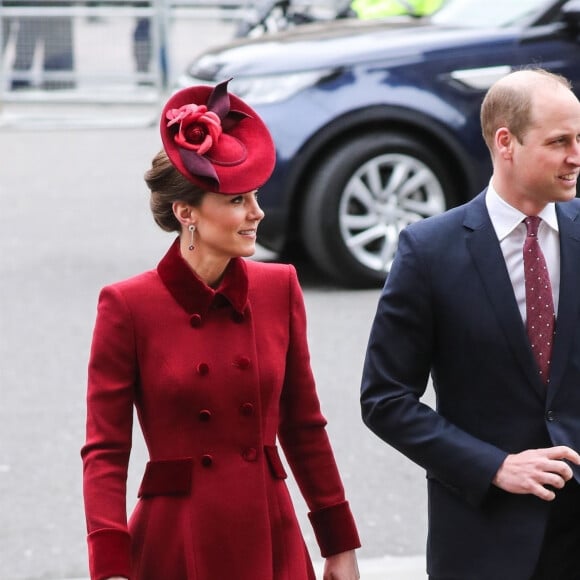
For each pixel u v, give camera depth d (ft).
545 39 99.14
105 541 35.50
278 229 97.04
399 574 55.98
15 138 181.88
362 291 99.25
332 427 72.79
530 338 38.37
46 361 84.89
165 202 36.22
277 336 37.37
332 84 97.14
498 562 38.22
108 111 203.51
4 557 58.49
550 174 37.65
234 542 35.94
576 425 38.29
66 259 111.34
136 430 72.84
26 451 70.08
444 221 39.29
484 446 37.93
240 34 157.69
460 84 98.07
